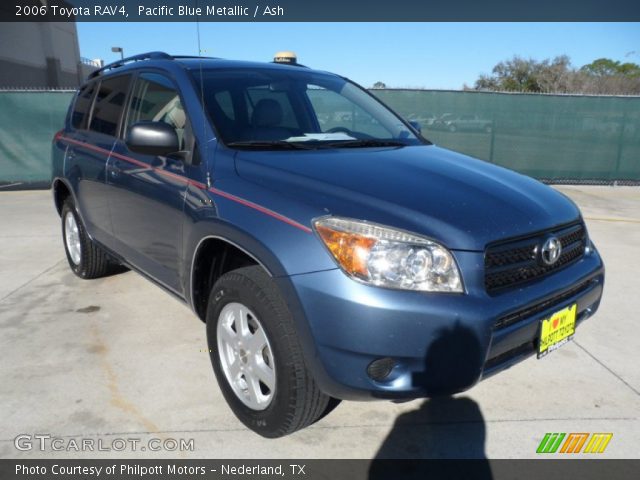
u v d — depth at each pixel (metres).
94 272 4.32
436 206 2.16
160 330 3.49
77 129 4.19
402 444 2.38
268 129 2.92
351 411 2.63
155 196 2.92
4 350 3.19
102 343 3.30
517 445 2.39
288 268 2.05
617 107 9.66
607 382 2.92
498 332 2.05
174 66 3.16
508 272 2.16
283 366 2.13
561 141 9.79
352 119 3.46
